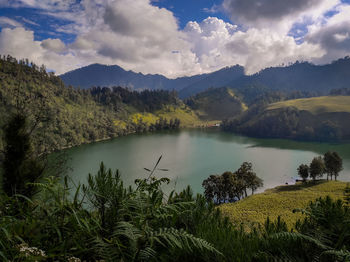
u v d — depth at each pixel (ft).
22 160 33.91
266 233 10.19
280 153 522.47
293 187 279.49
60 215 8.71
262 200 208.23
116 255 7.83
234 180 227.20
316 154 506.89
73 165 372.99
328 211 10.72
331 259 8.95
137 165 396.78
